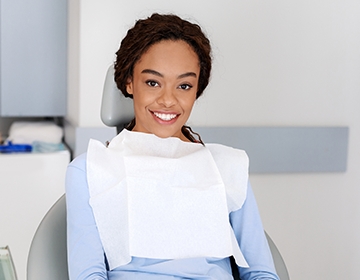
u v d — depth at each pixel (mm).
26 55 2648
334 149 2381
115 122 1440
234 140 2264
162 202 1212
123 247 1182
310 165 2361
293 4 2299
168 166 1233
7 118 3057
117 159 1233
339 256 2479
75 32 2291
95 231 1182
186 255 1205
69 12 2557
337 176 2424
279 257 1376
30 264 1231
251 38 2275
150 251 1189
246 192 1307
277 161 2320
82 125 2193
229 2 2242
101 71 2186
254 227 1306
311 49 2334
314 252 2447
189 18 2127
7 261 1168
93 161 1215
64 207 1350
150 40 1192
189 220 1219
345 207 2451
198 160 1261
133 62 1222
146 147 1257
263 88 2307
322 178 2408
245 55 2275
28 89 2668
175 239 1205
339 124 2396
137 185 1207
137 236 1191
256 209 1328
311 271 2455
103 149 1253
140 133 1250
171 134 1232
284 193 2375
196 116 2260
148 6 2189
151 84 1205
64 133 2715
